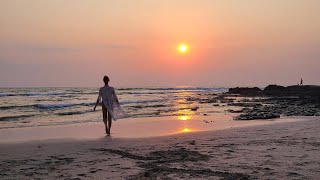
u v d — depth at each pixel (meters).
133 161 6.12
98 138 9.49
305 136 9.03
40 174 5.23
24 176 5.11
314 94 46.84
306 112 19.97
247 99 41.09
